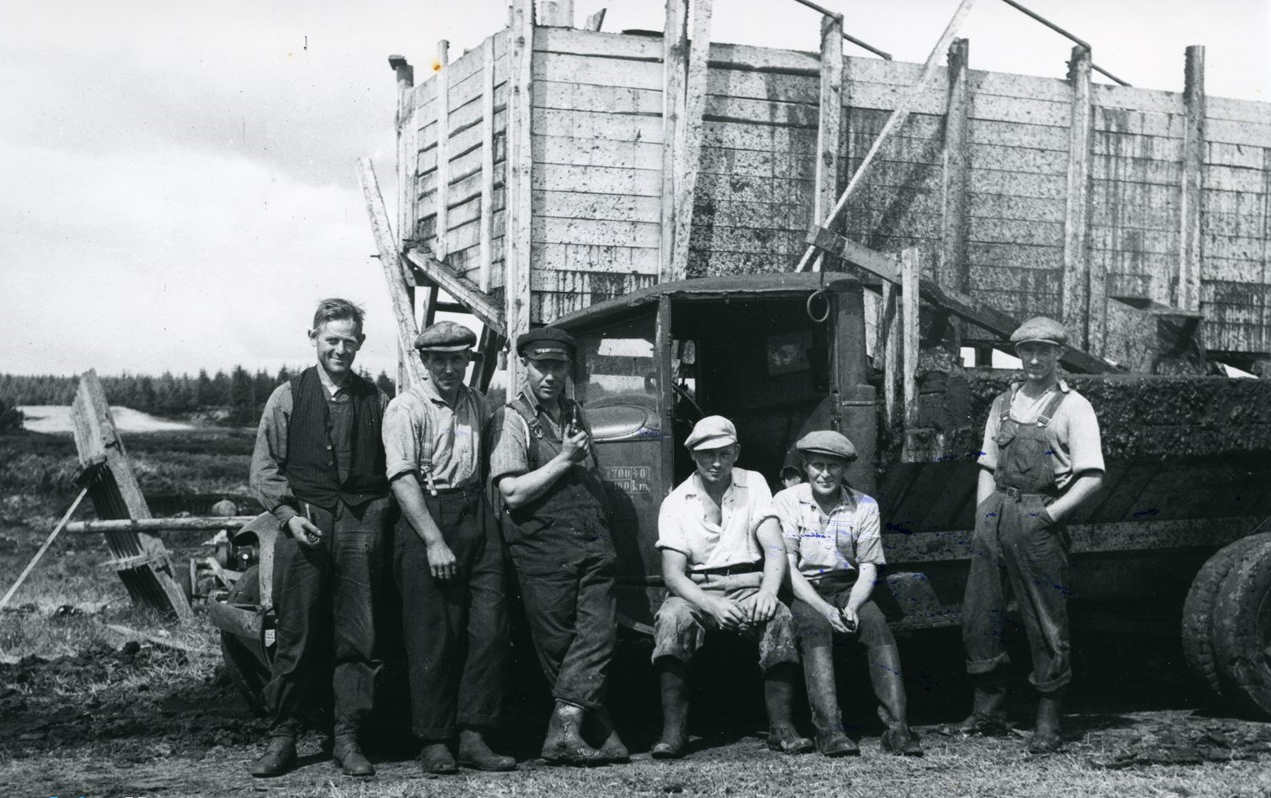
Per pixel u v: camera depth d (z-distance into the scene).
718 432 4.95
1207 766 4.55
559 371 4.95
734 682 6.41
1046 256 9.95
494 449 4.89
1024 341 5.07
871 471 5.31
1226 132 10.54
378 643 4.95
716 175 9.09
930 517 5.64
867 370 5.50
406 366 10.52
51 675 6.84
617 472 5.37
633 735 5.30
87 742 5.20
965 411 5.31
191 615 9.16
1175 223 10.38
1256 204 10.65
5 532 17.11
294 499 4.68
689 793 4.10
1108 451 5.34
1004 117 9.86
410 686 4.64
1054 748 4.83
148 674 6.94
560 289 8.58
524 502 4.82
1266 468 6.01
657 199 8.80
